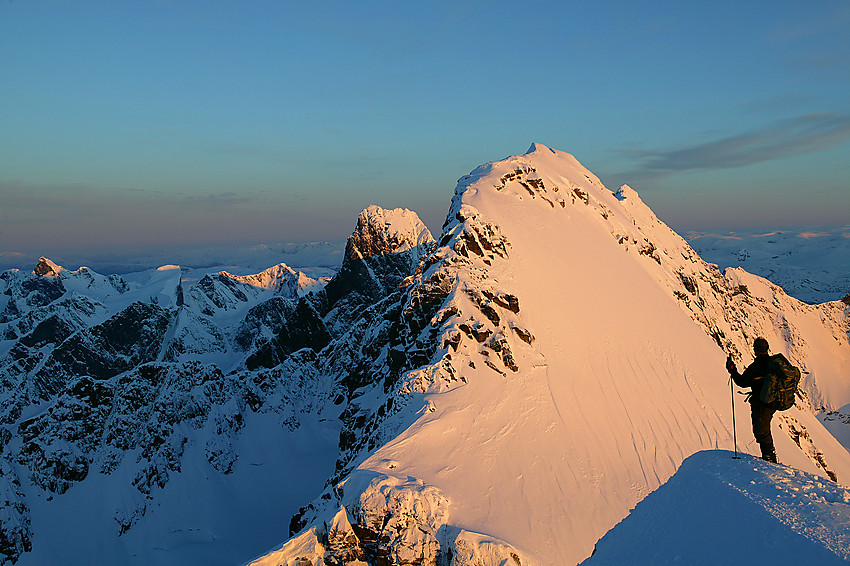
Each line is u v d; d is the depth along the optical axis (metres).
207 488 131.00
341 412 159.50
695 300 154.38
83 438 131.12
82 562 111.62
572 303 102.31
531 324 93.06
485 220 109.31
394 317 113.75
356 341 172.12
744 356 152.75
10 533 108.88
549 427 75.69
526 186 131.12
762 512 11.84
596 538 60.69
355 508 53.78
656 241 174.75
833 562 9.46
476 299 93.50
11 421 172.38
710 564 11.24
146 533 118.75
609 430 78.56
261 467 141.00
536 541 56.59
